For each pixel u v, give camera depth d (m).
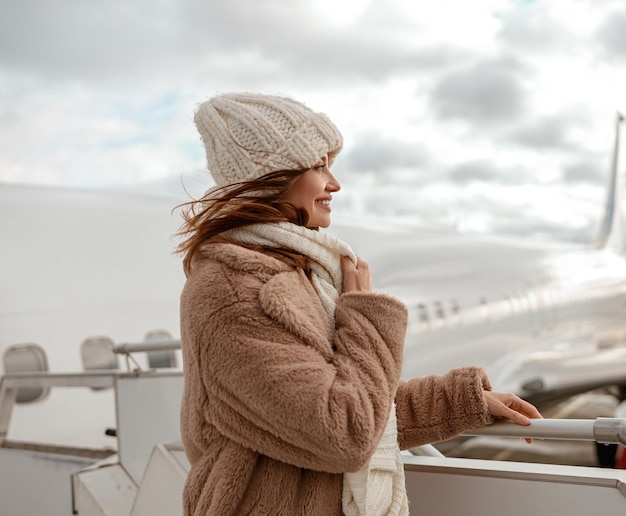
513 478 1.11
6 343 5.29
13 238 6.05
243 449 1.00
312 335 0.98
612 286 15.43
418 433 1.18
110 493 2.35
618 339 15.69
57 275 6.02
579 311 13.49
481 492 1.15
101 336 5.84
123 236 6.78
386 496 1.04
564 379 8.74
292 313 0.97
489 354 9.99
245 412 0.96
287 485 0.99
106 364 5.77
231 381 0.96
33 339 5.44
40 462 3.11
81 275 6.18
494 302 10.48
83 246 6.40
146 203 7.56
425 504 1.20
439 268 9.96
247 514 0.99
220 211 1.10
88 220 6.71
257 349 0.94
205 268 1.02
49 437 5.14
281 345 0.95
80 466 2.95
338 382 0.95
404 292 8.85
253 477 1.01
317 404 0.91
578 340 13.33
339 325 1.03
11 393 3.40
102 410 5.49
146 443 2.38
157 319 6.35
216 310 0.97
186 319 1.01
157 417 2.34
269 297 0.97
